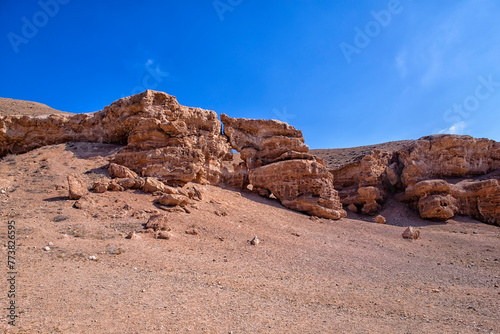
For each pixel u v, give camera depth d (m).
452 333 5.82
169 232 14.09
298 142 28.89
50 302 6.11
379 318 6.67
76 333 4.84
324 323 6.09
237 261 11.78
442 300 8.41
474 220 27.00
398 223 26.20
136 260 10.30
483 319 6.77
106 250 10.91
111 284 7.67
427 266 13.66
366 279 10.76
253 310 6.60
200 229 15.80
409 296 8.73
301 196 25.70
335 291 8.82
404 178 31.39
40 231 12.03
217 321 5.80
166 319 5.70
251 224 18.88
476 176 31.55
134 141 23.34
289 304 7.30
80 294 6.74
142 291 7.32
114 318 5.57
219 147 27.66
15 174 20.50
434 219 26.64
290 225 20.48
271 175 27.25
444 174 31.39
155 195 19.12
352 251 15.63
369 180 30.62
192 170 22.11
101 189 18.27
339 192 32.94
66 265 8.98
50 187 18.69
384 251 16.42
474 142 32.16
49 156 24.09
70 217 14.41
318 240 17.53
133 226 14.34
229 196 24.02
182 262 10.74
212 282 8.75
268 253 13.51
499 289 10.00
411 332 5.79
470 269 13.38
